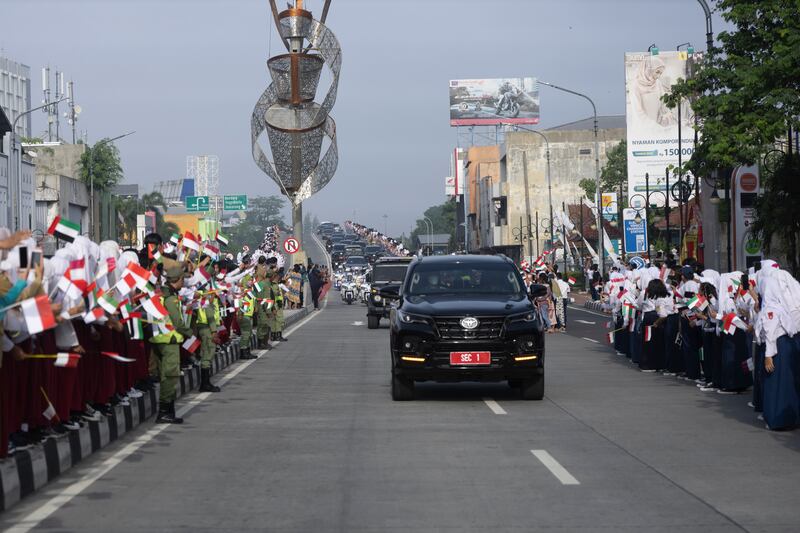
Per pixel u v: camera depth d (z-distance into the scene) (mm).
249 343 34156
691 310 25578
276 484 13172
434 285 23594
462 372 21250
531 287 22891
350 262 135250
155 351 19141
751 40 31875
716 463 14562
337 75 73125
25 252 12406
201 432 17922
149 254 20156
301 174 75312
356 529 10695
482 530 10617
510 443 16406
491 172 179250
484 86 184250
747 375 23188
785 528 10680
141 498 12398
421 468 14227
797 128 30703
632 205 64562
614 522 10961
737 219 40219
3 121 87688
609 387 24922
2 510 11719
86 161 122250
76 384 15797
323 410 20797
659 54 78438
